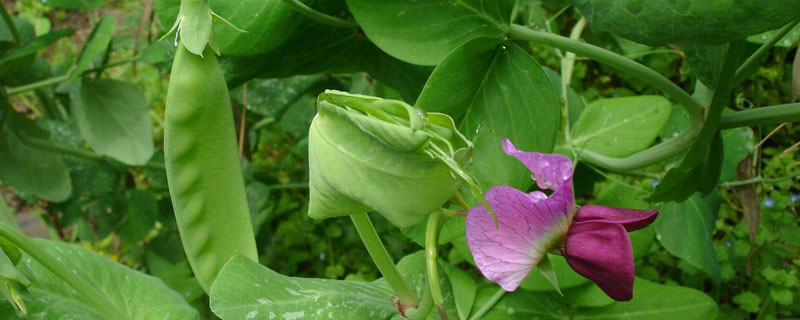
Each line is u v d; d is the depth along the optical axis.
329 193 0.19
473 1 0.23
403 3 0.23
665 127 0.42
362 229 0.22
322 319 0.23
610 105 0.38
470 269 0.52
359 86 0.47
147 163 0.51
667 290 0.33
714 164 0.28
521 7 0.49
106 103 0.42
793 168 0.51
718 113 0.23
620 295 0.19
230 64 0.29
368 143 0.17
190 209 0.23
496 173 0.23
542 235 0.19
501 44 0.23
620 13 0.19
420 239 0.24
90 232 0.57
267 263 0.54
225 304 0.22
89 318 0.25
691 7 0.17
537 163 0.18
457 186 0.18
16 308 0.23
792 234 0.46
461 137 0.18
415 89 0.28
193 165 0.22
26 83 0.46
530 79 0.23
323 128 0.18
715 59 0.23
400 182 0.18
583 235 0.19
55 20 0.87
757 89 0.53
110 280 0.27
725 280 0.47
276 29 0.26
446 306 0.28
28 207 0.68
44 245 0.26
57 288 0.26
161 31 0.32
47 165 0.45
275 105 0.45
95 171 0.50
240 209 0.23
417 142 0.17
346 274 0.55
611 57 0.24
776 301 0.45
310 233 0.55
